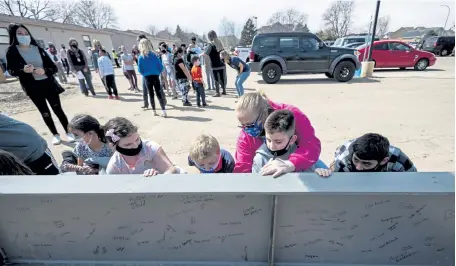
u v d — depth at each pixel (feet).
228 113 16.61
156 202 3.00
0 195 2.75
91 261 3.44
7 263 3.47
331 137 12.20
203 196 2.94
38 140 5.71
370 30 31.37
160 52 22.20
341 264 3.33
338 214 2.97
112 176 2.93
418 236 3.03
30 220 3.15
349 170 4.83
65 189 2.68
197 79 17.85
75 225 3.18
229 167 5.81
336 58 27.78
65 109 19.07
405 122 14.01
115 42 111.65
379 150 4.29
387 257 3.22
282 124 3.82
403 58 35.81
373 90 23.09
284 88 25.90
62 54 42.01
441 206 2.81
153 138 12.71
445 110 15.98
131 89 26.17
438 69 38.09
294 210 2.98
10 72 10.14
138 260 3.43
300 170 3.76
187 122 14.93
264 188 2.62
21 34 9.87
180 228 3.18
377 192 2.50
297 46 27.91
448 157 9.89
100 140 6.31
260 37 28.09
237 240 3.26
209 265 3.42
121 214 3.09
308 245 3.23
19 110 19.52
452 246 3.04
